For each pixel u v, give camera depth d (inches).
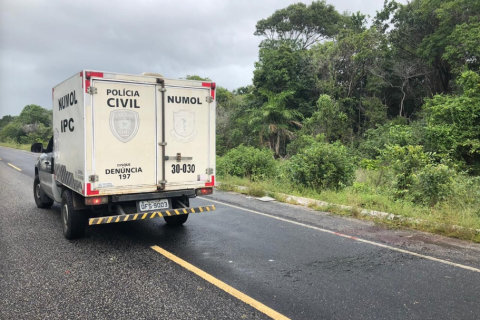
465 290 164.7
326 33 1589.6
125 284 168.9
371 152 805.2
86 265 193.8
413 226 278.8
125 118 218.7
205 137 248.1
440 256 212.7
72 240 241.1
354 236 255.4
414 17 1033.5
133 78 219.6
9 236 248.8
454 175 331.9
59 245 229.6
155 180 230.5
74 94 221.0
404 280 176.2
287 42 1341.0
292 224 290.4
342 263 200.1
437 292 162.2
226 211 340.8
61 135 253.1
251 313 141.6
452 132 626.8
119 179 218.4
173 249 223.0
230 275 181.0
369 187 421.4
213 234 259.1
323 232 266.2
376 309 145.7
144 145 225.8
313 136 970.7
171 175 235.9
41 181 326.0
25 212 327.0
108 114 213.2
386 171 461.7
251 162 550.6
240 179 524.1
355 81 1142.3
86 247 226.1
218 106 1322.6
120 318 137.0
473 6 821.9
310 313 141.8
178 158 237.6
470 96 632.4
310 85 1187.3
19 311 142.0
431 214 295.3
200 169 246.7
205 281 173.0
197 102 243.6
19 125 2064.5
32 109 2162.9
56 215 315.0
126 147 219.8
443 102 709.3
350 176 443.5
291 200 382.0
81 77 206.8
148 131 226.7
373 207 337.1
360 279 177.2
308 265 196.5
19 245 228.7
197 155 245.1
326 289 165.0
